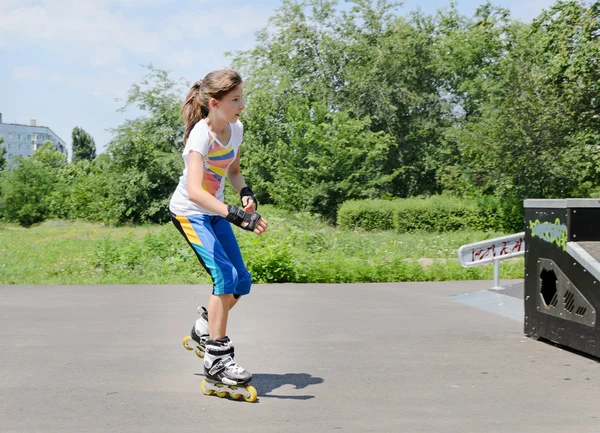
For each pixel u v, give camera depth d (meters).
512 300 7.20
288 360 4.43
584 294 4.55
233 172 4.04
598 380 3.89
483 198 28.06
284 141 39.62
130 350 4.75
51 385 3.76
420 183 43.16
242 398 3.47
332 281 10.12
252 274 9.95
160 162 39.38
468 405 3.36
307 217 15.62
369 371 4.11
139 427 3.00
